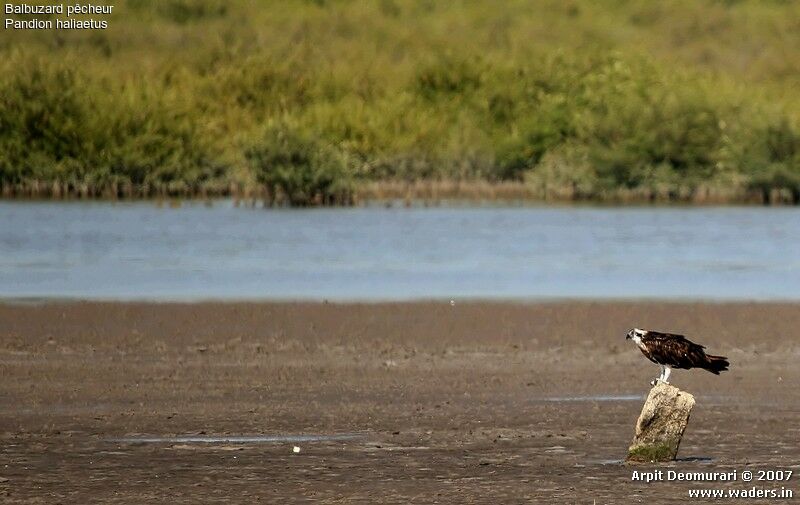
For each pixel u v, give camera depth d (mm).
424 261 142625
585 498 54281
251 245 157000
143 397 74500
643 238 169000
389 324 99438
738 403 74062
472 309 106312
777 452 62344
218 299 112250
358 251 152000
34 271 132750
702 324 101125
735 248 158875
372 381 79562
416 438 64938
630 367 84375
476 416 70062
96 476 57375
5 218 189250
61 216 193750
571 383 79312
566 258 146875
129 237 165125
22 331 95625
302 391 76438
